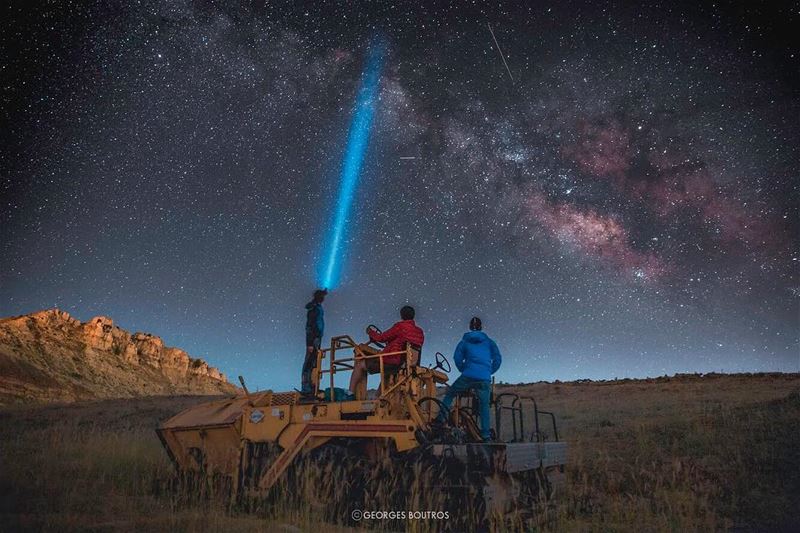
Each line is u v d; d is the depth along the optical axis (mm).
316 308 9344
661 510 7996
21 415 22500
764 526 7484
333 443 7770
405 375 7887
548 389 24531
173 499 7793
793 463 9461
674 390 20750
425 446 7031
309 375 9102
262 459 8297
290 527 6379
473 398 8344
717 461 10000
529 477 7992
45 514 6637
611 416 15281
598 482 9625
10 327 147250
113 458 9922
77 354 153875
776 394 16609
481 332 8383
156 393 156500
